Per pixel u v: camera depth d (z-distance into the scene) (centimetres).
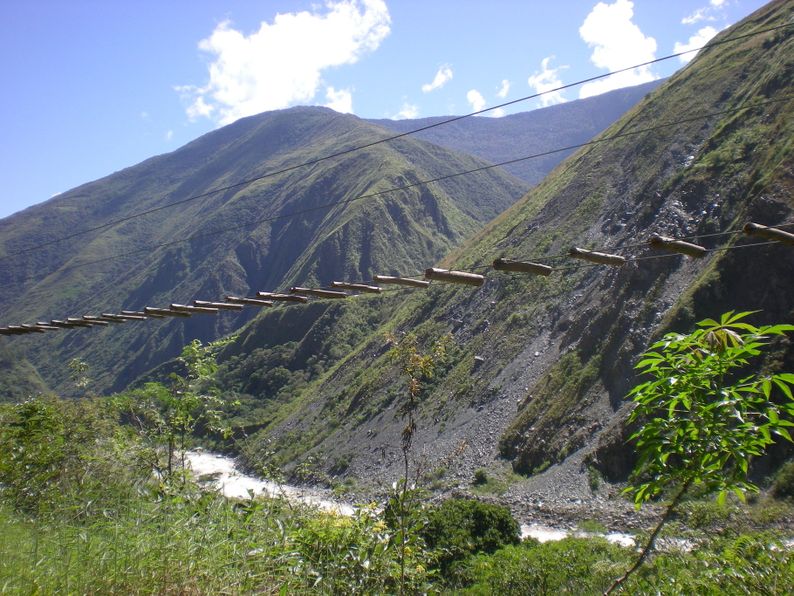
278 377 8131
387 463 4500
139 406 1070
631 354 3891
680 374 431
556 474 3522
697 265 4116
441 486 3912
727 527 798
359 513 626
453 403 4750
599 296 4581
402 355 684
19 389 9444
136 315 1127
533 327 4922
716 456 428
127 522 563
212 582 480
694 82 6106
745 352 427
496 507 1828
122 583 467
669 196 4897
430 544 1482
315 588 527
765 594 536
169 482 765
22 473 794
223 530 571
